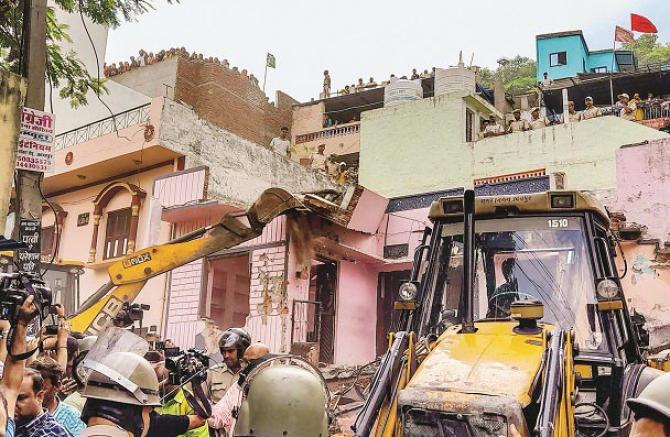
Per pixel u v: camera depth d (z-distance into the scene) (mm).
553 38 45719
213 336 13555
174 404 5059
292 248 13344
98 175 18875
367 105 31734
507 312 5340
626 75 28516
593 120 20875
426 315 5570
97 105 20891
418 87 27547
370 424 4203
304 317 13406
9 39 9812
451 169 23562
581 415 4801
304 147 27688
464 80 28219
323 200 13703
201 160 17547
